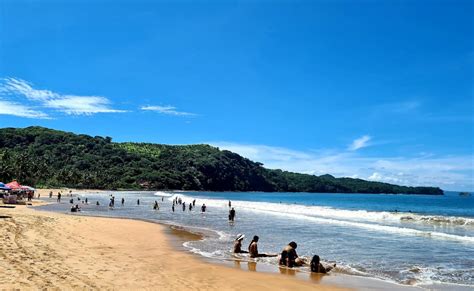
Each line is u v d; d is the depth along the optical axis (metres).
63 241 16.80
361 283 12.36
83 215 36.47
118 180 175.38
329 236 24.72
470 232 27.80
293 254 15.11
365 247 20.28
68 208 46.50
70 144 193.38
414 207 90.38
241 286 11.33
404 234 25.98
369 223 34.62
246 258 16.38
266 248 19.67
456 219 34.06
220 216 41.19
